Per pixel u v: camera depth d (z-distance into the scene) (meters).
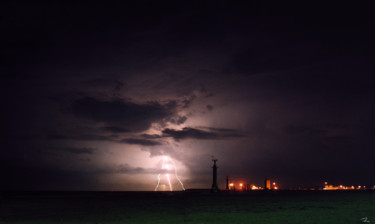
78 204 53.12
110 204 52.25
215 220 25.31
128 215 30.92
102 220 26.69
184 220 25.62
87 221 26.05
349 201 48.94
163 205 47.25
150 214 31.73
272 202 50.50
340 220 23.88
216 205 45.06
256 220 24.78
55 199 76.88
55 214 33.09
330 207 36.72
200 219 26.16
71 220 27.00
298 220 24.27
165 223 23.70
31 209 41.06
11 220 27.59
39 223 25.02
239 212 32.34
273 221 23.91
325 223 22.27
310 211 31.73
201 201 57.97
